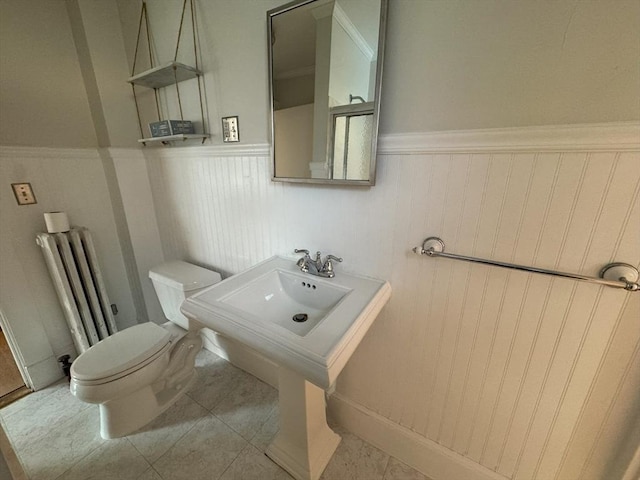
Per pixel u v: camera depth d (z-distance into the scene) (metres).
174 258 1.91
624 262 0.69
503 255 0.83
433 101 0.83
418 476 1.16
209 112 1.39
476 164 0.80
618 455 0.81
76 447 1.25
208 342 1.89
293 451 1.17
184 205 1.69
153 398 1.39
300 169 1.13
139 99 1.65
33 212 1.48
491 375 0.94
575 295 0.76
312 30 0.97
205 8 1.23
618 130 0.62
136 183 1.76
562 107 0.68
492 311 0.88
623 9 0.58
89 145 1.66
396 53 0.85
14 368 1.70
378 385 1.21
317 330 0.77
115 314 1.91
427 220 0.92
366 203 1.03
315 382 0.68
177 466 1.18
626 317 0.72
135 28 1.51
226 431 1.33
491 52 0.72
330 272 1.11
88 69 1.51
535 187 0.74
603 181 0.67
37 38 1.39
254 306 1.08
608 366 0.77
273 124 1.15
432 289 0.98
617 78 0.61
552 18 0.64
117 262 1.88
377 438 1.26
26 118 1.41
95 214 1.73
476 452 1.05
